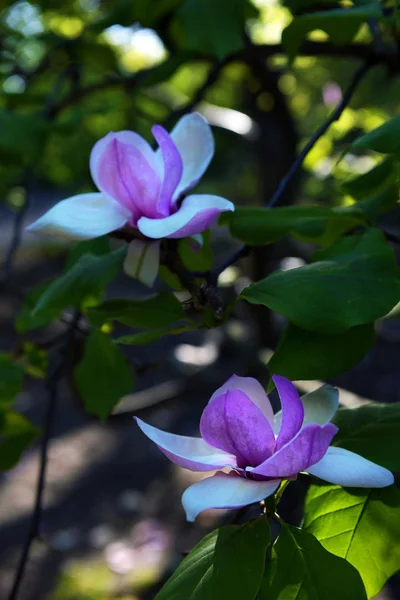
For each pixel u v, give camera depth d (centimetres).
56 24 261
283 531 130
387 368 546
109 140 138
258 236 145
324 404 133
